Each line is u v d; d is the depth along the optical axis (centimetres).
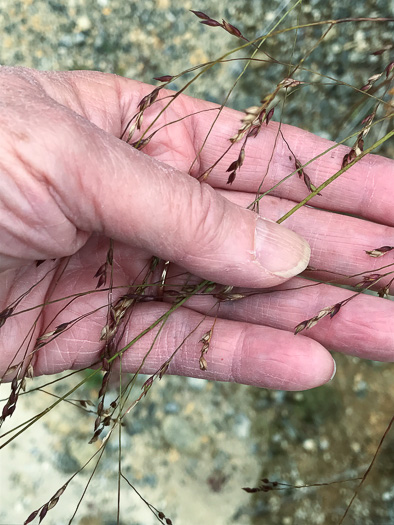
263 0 22
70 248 12
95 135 11
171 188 11
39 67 23
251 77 22
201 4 23
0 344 14
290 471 22
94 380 22
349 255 14
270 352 13
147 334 14
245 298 14
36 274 14
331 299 13
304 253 12
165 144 15
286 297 14
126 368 15
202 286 13
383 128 21
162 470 22
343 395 22
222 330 14
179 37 23
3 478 22
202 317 14
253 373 14
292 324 14
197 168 16
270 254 12
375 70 21
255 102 22
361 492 21
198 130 16
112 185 11
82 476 22
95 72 15
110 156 11
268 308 14
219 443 22
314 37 22
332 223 15
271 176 16
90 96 15
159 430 22
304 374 13
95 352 15
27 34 23
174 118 15
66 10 23
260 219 12
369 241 14
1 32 23
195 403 23
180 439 22
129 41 23
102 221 11
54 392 22
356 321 13
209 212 11
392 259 14
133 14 23
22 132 10
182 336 14
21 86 12
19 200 11
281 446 22
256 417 22
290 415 22
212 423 22
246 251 12
